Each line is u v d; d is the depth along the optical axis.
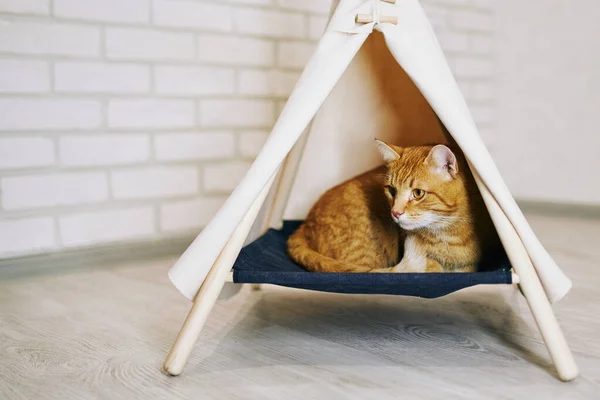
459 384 1.08
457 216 1.28
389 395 1.04
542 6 2.94
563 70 2.89
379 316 1.50
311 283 1.14
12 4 1.80
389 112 1.59
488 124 3.18
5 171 1.84
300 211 1.71
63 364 1.19
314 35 2.43
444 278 1.11
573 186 2.93
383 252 1.44
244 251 1.37
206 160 2.25
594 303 1.57
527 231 1.11
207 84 2.22
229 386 1.08
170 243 2.21
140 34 2.05
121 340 1.32
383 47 1.51
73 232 1.99
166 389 1.07
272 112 2.38
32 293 1.71
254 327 1.42
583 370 1.14
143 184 2.12
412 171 1.27
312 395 1.04
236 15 2.24
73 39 1.92
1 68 1.80
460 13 2.96
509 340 1.32
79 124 1.97
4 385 1.09
